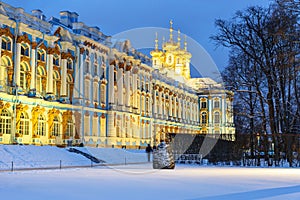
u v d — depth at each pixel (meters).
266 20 44.12
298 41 34.88
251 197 14.59
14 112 43.19
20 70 45.06
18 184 18.78
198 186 18.31
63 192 15.78
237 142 43.81
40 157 36.28
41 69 48.38
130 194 15.27
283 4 33.31
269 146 43.16
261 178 23.44
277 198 14.37
